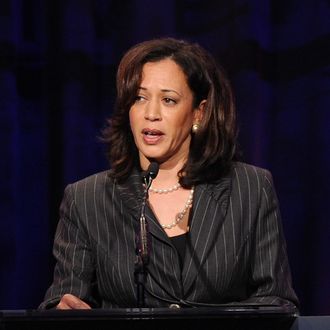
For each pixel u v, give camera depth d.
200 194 7.98
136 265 7.16
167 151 7.75
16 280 11.43
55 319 5.48
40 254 11.70
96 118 11.92
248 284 8.01
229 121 8.19
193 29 11.98
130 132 8.12
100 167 11.89
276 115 11.92
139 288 7.22
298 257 11.73
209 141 8.10
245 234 7.86
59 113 11.78
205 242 7.70
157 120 7.67
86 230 7.96
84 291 7.79
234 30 11.80
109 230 7.89
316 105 11.71
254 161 11.65
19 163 11.62
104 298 7.85
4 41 11.46
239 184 8.12
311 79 11.77
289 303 7.65
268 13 11.95
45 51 11.86
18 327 5.51
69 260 7.93
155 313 5.50
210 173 8.09
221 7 11.91
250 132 11.66
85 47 11.82
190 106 7.91
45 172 11.77
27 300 11.62
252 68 11.73
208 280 7.58
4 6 11.51
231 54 11.82
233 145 8.23
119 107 7.91
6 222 11.34
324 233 11.61
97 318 5.50
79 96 11.74
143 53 7.81
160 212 7.94
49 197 11.77
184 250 7.72
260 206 8.06
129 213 7.88
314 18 11.80
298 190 11.77
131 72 7.77
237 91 11.74
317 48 11.76
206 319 5.55
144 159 8.06
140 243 7.02
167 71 7.74
